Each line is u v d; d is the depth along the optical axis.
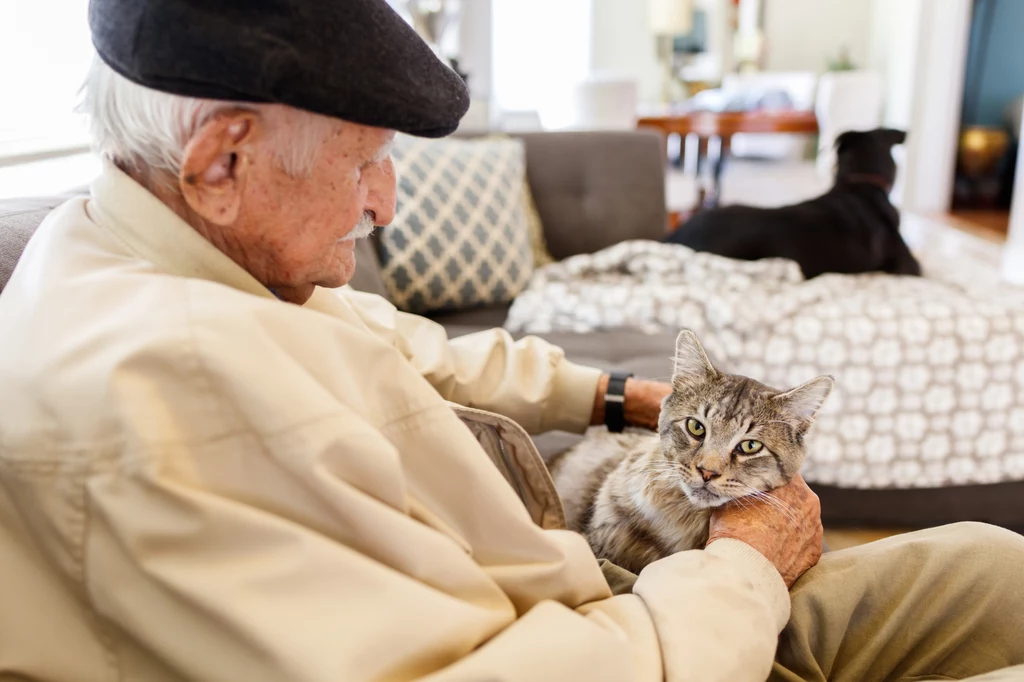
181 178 0.65
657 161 2.78
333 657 0.54
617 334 2.01
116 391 0.55
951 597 0.85
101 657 0.60
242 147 0.66
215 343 0.58
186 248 0.69
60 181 1.52
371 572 0.58
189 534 0.56
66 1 1.57
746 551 0.84
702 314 2.07
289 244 0.73
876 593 0.88
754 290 2.29
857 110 5.65
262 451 0.58
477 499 0.68
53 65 1.54
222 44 0.59
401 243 2.13
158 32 0.59
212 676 0.56
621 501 1.10
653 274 2.40
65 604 0.60
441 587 0.62
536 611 0.65
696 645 0.71
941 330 1.97
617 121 4.55
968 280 2.60
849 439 1.99
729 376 1.10
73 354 0.58
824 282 2.41
